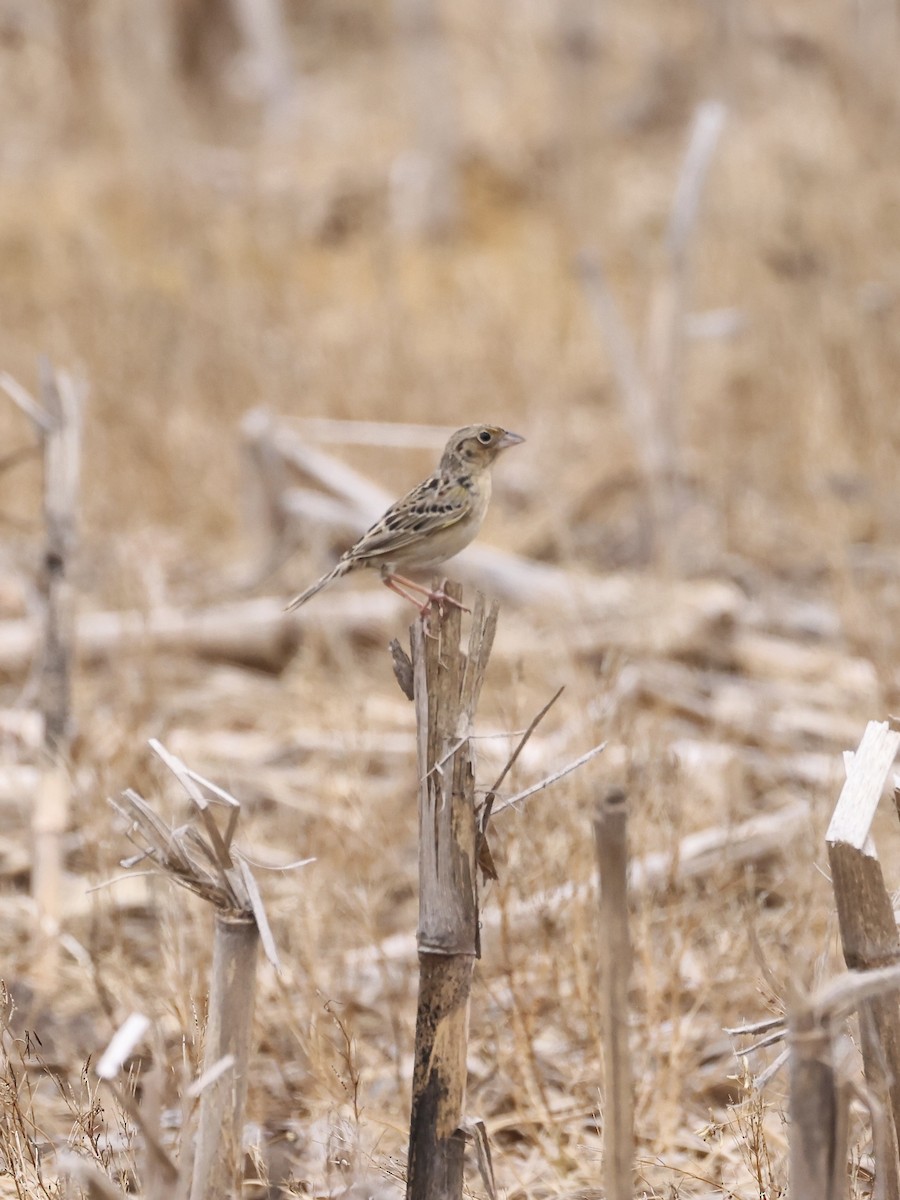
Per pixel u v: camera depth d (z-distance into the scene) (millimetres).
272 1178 8039
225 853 6316
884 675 13062
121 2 38344
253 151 37156
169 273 29094
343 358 23391
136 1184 7426
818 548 17641
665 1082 8453
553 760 10672
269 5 39656
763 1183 7230
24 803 12141
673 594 15617
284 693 14852
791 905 9500
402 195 33625
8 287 27219
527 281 29672
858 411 19922
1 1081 7730
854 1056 6375
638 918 9445
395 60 40812
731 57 37500
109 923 10328
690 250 18500
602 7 40312
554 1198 7949
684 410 21328
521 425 21875
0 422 21531
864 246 25672
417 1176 6633
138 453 20375
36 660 13773
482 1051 9086
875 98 34125
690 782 11680
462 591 6516
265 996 9547
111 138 36125
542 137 35594
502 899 8477
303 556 17453
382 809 11828
